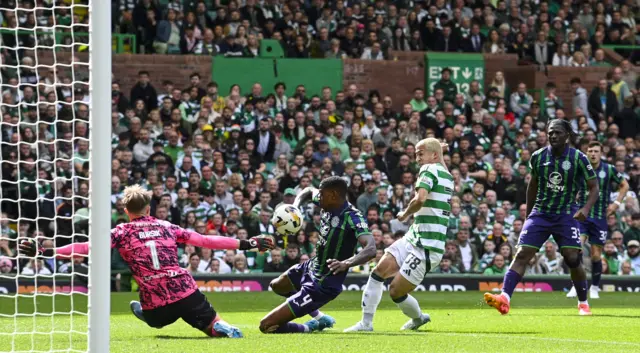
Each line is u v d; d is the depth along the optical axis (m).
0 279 28.77
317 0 42.12
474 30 42.56
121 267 29.36
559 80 41.91
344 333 14.77
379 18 42.00
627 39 45.00
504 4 43.91
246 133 35.62
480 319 18.59
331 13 42.16
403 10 42.75
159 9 40.38
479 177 34.84
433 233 15.22
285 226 15.18
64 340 13.87
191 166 33.22
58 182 31.59
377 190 33.53
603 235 25.42
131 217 13.82
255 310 21.95
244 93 39.69
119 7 40.22
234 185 33.41
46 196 31.16
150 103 36.72
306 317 19.06
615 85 41.03
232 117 36.03
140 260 13.52
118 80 39.03
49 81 35.72
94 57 10.41
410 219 32.78
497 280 31.33
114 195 31.47
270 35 40.81
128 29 40.03
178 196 32.12
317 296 14.47
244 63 39.72
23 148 32.28
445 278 31.05
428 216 15.23
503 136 37.59
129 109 34.84
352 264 13.82
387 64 41.12
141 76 36.72
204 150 34.56
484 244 32.31
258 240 13.88
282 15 41.44
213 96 36.78
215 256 30.66
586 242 32.38
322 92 37.94
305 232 31.55
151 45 40.12
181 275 13.71
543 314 20.09
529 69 41.91
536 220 18.30
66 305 22.72
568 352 12.20
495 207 33.72
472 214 33.03
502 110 38.22
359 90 40.91
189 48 39.91
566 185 18.12
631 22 45.38
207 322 13.80
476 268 32.12
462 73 41.56
